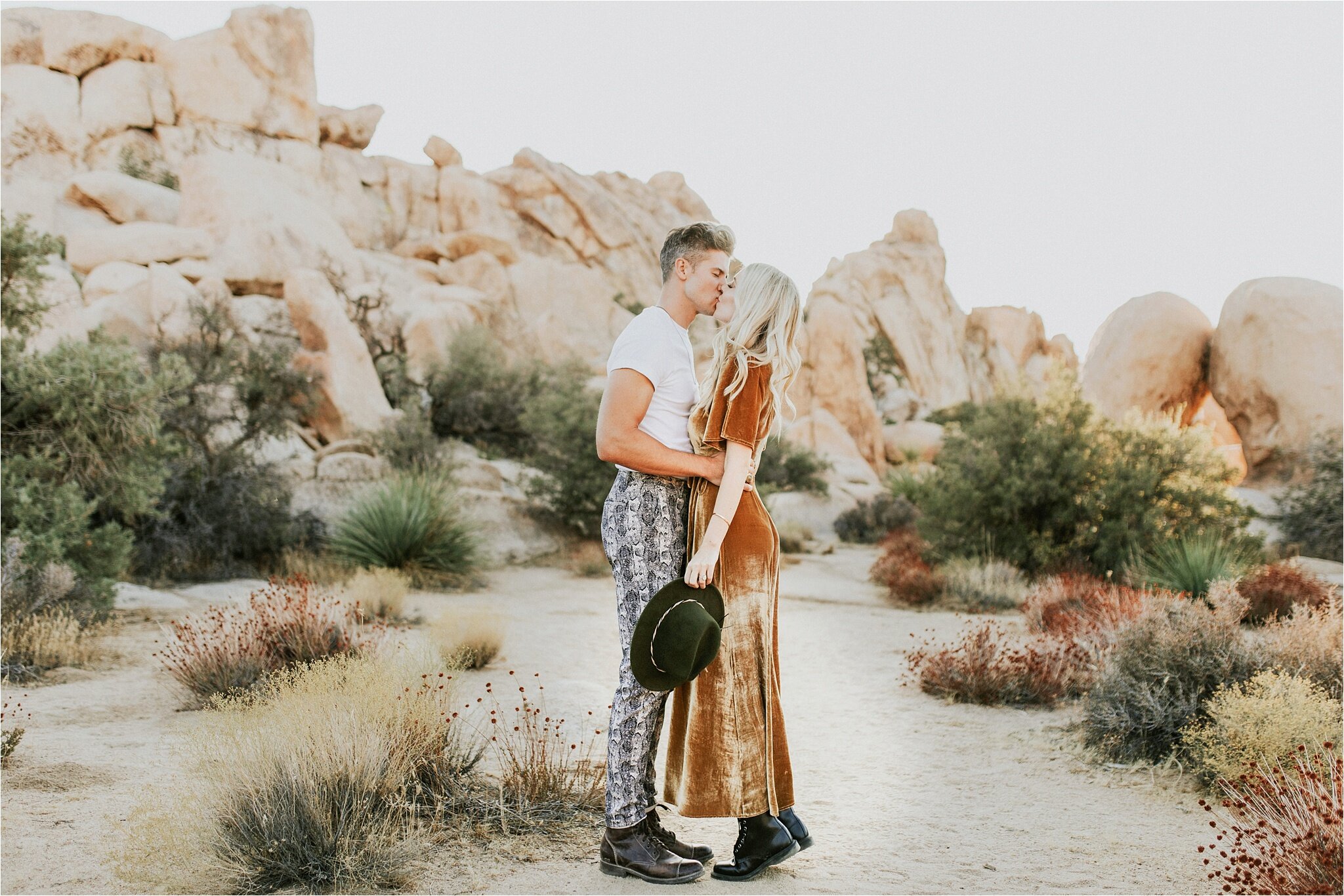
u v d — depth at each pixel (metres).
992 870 3.02
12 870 2.76
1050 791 4.04
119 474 9.29
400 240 42.88
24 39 33.88
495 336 27.47
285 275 22.91
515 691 5.60
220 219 23.62
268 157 36.62
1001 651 6.76
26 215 9.53
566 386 18.73
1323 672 4.84
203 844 2.78
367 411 18.34
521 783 3.50
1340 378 22.98
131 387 9.45
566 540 16.31
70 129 32.34
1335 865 2.59
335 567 11.66
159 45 35.59
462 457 18.22
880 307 53.03
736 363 2.82
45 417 9.09
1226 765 3.88
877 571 13.27
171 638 7.34
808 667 7.31
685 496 2.95
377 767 3.20
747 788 2.81
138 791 3.56
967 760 4.58
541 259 40.19
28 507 8.05
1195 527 11.91
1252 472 24.50
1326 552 17.20
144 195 26.42
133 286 17.86
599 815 3.42
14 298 9.55
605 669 6.68
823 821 3.58
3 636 6.14
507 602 10.80
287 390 16.59
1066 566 11.96
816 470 26.17
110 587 8.20
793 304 2.89
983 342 55.72
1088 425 13.16
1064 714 5.59
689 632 2.62
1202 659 4.77
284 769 3.01
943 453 13.88
